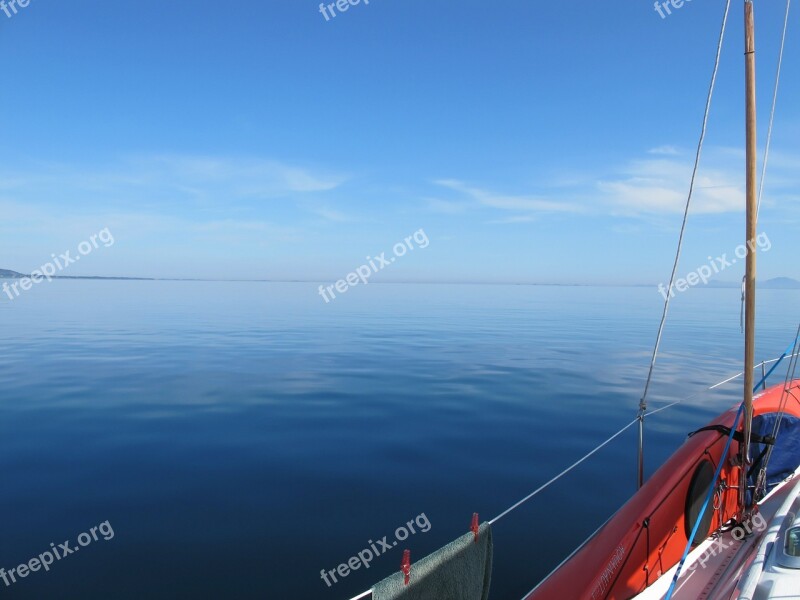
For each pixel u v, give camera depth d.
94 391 13.59
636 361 19.70
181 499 7.09
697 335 29.25
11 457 8.62
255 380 15.34
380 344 23.84
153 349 21.22
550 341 25.86
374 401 12.95
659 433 10.52
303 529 6.28
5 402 12.35
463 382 15.49
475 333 29.27
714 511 4.41
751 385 3.79
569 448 9.52
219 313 42.28
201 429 10.35
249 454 8.94
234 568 5.43
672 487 4.10
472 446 9.55
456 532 6.25
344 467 8.38
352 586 5.12
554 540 6.12
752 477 4.56
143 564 5.48
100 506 6.84
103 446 9.24
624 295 96.88
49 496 7.12
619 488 7.67
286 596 4.96
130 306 49.28
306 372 16.75
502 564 5.61
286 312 44.16
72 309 44.59
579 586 3.61
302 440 9.76
